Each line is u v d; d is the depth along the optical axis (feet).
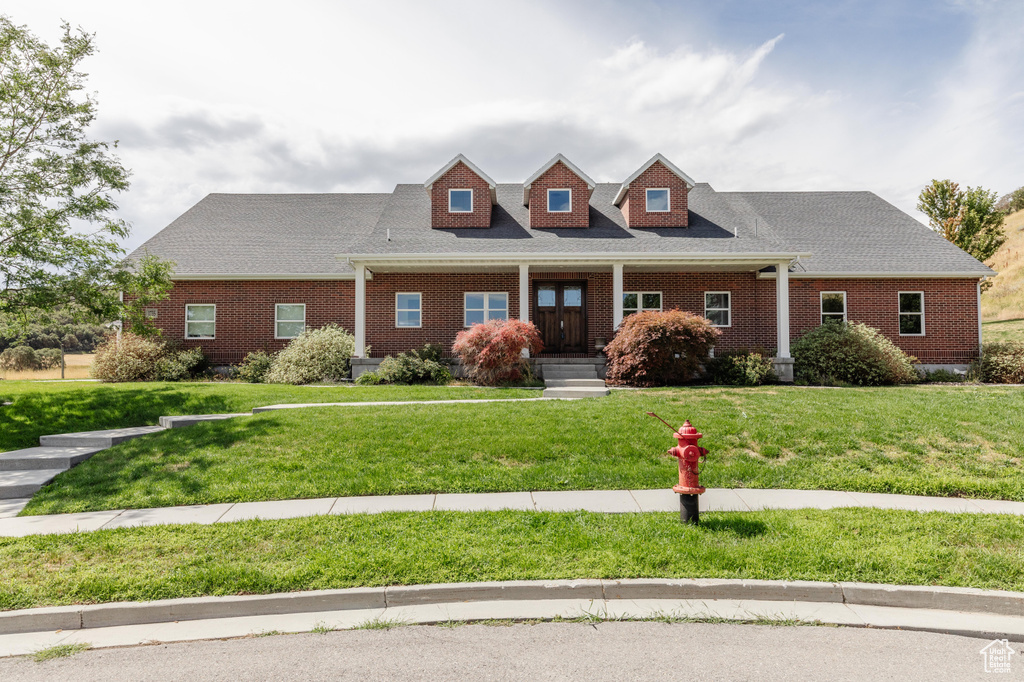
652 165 59.41
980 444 27.09
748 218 62.18
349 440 28.14
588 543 17.11
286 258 62.75
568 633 13.23
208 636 13.41
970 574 15.16
